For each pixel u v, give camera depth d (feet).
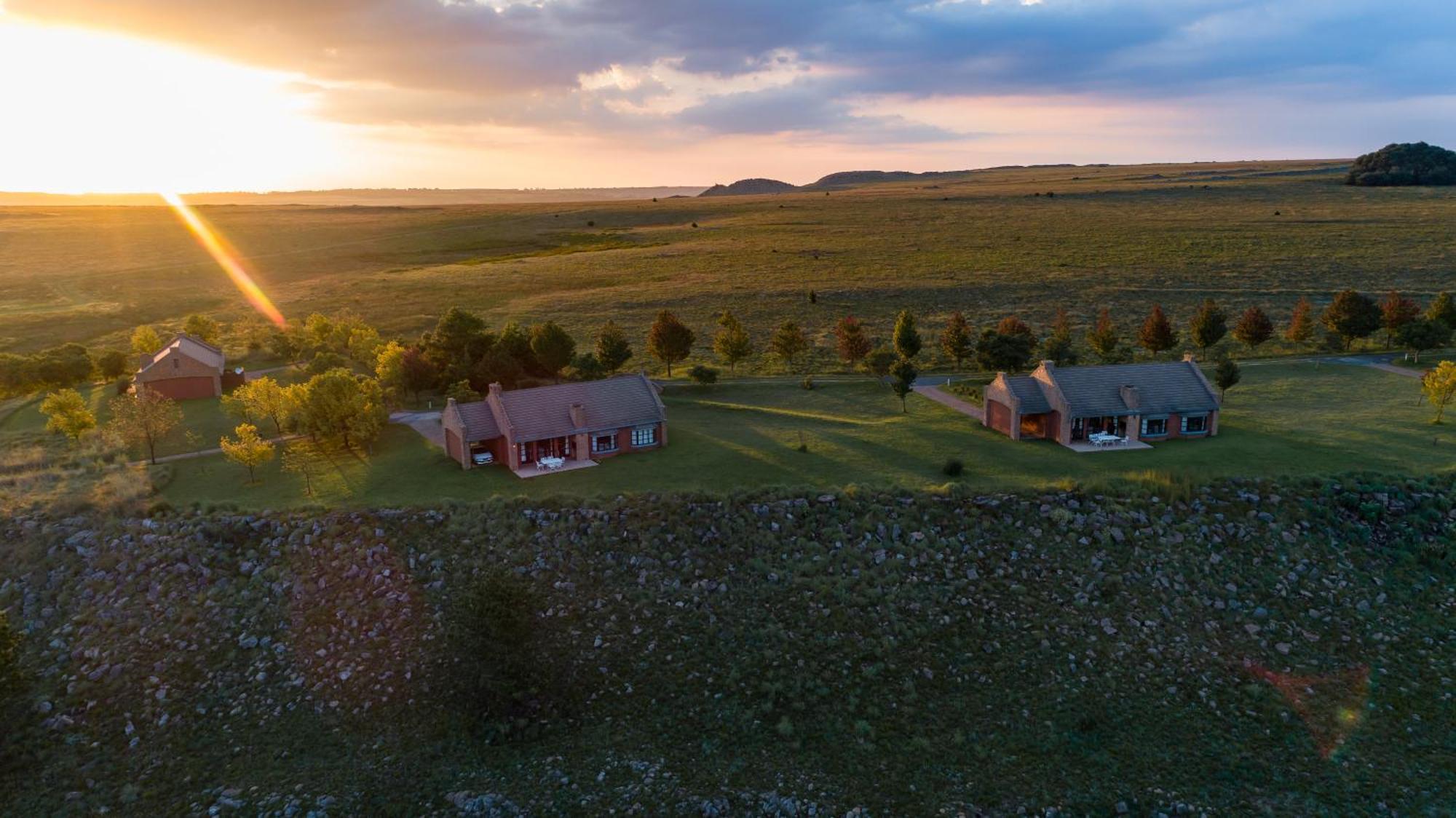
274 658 155.33
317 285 606.14
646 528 180.86
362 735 140.77
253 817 125.39
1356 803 124.06
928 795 126.21
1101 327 355.56
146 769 135.33
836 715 141.49
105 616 162.50
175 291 586.04
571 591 167.32
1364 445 218.59
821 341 402.52
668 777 130.31
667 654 154.30
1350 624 158.92
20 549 178.40
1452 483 190.70
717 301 501.97
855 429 248.11
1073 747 134.72
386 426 262.26
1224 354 340.80
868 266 593.83
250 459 202.80
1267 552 174.09
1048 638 155.63
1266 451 215.72
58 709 144.87
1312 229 651.25
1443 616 160.25
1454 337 362.33
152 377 301.22
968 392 292.61
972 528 179.22
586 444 221.25
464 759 135.33
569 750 136.26
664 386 318.86
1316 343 374.43
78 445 246.47
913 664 151.02
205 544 177.68
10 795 130.11
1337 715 140.05
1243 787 127.34
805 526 180.86
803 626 158.30
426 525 182.39
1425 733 136.46
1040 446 226.17
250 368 368.68
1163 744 135.13
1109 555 173.06
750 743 136.87
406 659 153.58
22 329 469.57
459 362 316.81
